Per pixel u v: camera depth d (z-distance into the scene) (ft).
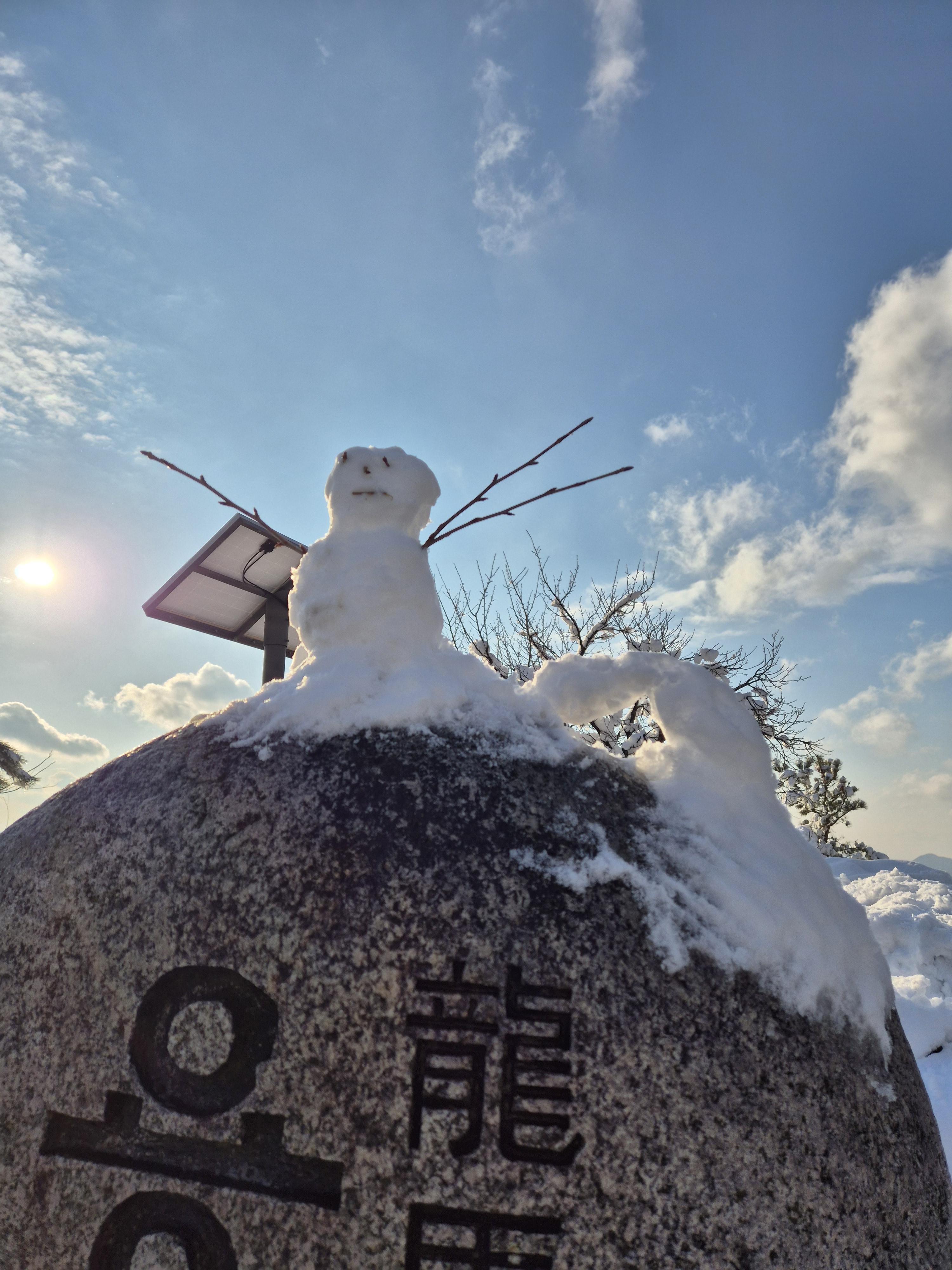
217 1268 3.70
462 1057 3.78
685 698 5.21
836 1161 3.89
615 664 5.59
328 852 4.21
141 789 4.82
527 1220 3.59
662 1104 3.75
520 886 4.12
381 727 4.82
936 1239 4.16
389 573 5.50
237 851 4.32
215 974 4.06
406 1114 3.72
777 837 4.74
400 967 3.91
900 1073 4.54
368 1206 3.64
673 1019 3.91
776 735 39.09
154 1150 3.94
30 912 4.58
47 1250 3.93
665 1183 3.64
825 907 4.58
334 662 5.24
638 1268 3.53
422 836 4.25
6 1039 4.33
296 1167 3.76
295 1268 3.62
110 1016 4.16
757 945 4.22
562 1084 3.75
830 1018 4.27
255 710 5.10
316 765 4.64
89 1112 4.05
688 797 4.82
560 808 4.51
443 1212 3.61
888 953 15.88
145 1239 3.81
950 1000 14.21
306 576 5.77
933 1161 4.42
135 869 4.44
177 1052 3.99
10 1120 4.18
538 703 5.26
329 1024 3.86
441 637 5.76
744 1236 3.62
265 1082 3.84
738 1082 3.85
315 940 4.00
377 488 5.95
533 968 3.92
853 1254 3.78
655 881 4.30
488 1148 3.67
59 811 5.00
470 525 6.46
